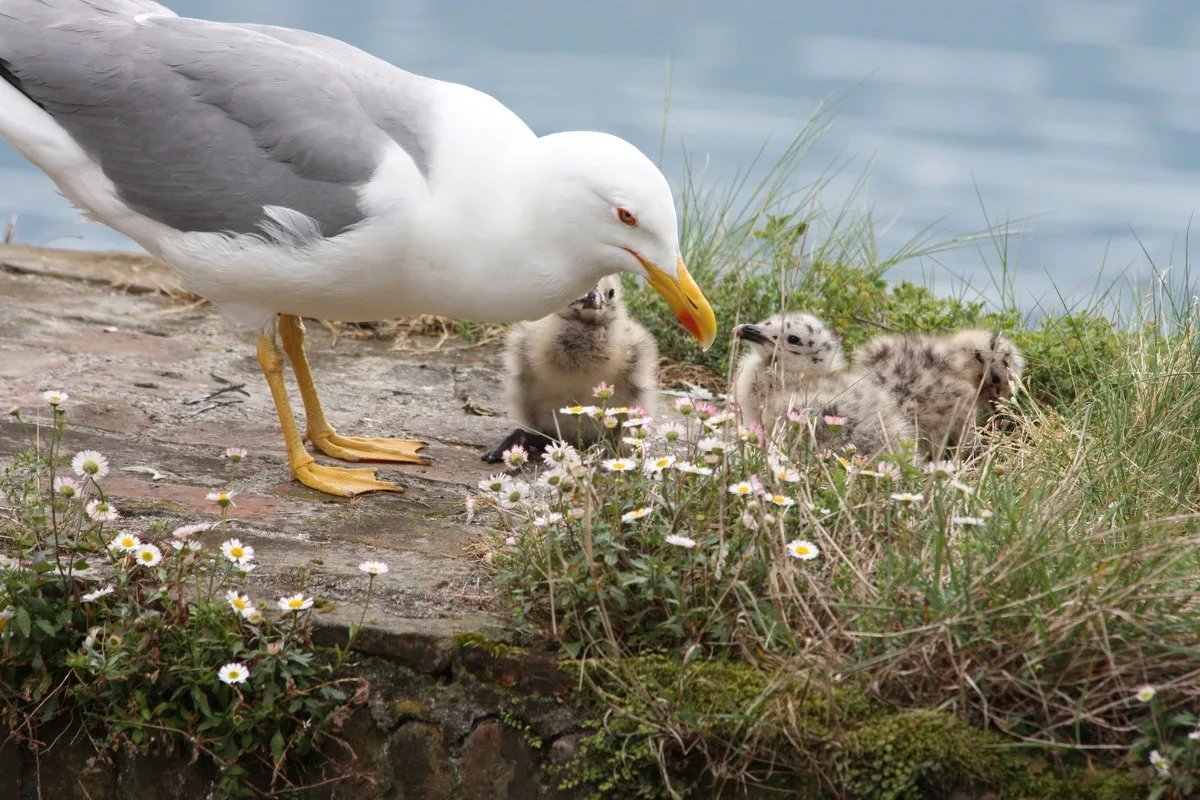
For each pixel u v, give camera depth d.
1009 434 11.55
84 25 10.17
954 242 16.33
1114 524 8.38
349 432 12.13
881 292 15.23
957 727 7.07
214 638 7.74
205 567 8.61
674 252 9.80
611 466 8.19
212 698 7.83
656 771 7.45
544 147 9.76
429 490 10.73
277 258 9.78
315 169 9.63
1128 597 7.25
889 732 7.07
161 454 10.95
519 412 12.40
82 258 16.66
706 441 8.53
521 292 9.91
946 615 7.21
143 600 7.98
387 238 9.69
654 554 8.02
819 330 12.20
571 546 8.06
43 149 10.14
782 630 7.46
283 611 7.91
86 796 8.07
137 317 14.96
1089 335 13.36
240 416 12.20
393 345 14.79
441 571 8.82
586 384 12.05
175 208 9.89
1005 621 7.32
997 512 8.12
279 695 7.69
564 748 7.56
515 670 7.66
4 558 8.26
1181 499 9.34
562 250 9.82
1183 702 7.03
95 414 11.77
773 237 15.49
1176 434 9.79
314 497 10.30
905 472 8.36
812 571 7.95
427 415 12.81
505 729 7.68
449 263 9.80
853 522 8.08
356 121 9.74
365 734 7.85
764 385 11.62
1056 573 7.55
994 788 6.96
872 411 11.08
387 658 7.83
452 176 9.66
